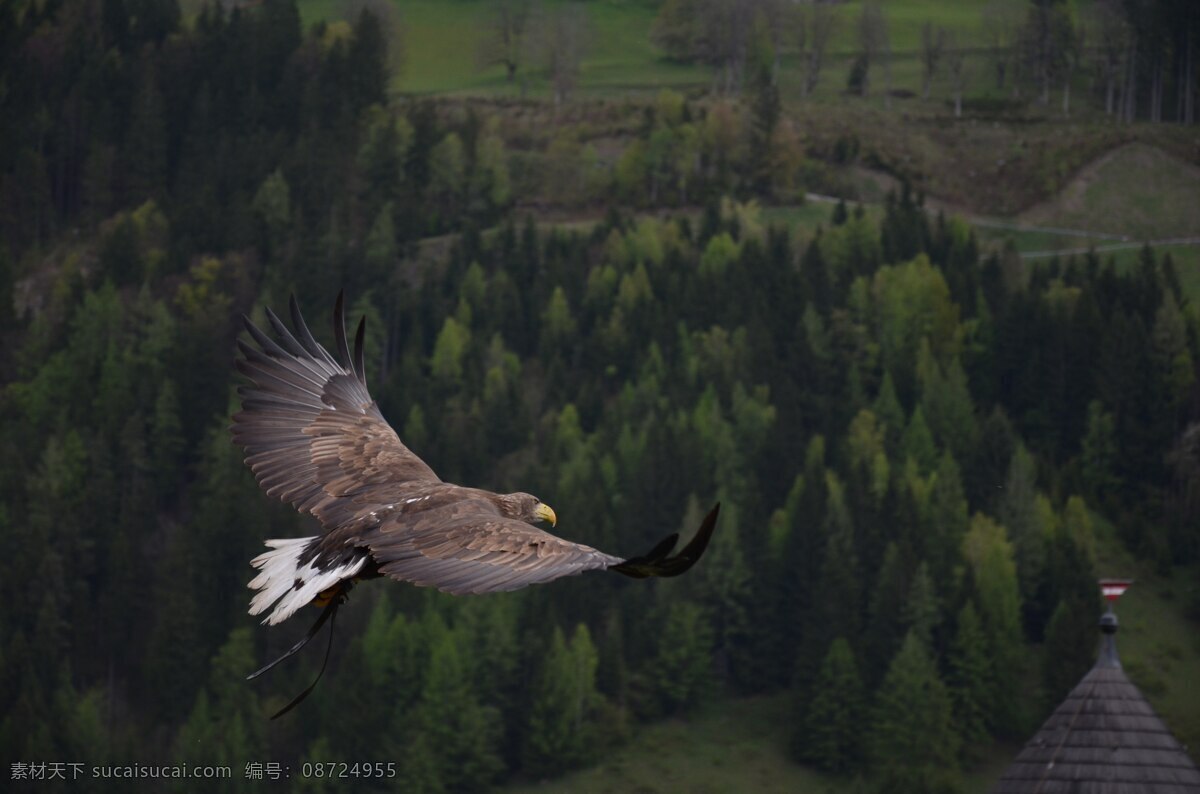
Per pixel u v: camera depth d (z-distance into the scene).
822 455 79.06
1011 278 100.44
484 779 57.34
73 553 71.81
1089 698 25.81
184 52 122.25
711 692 63.31
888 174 116.06
